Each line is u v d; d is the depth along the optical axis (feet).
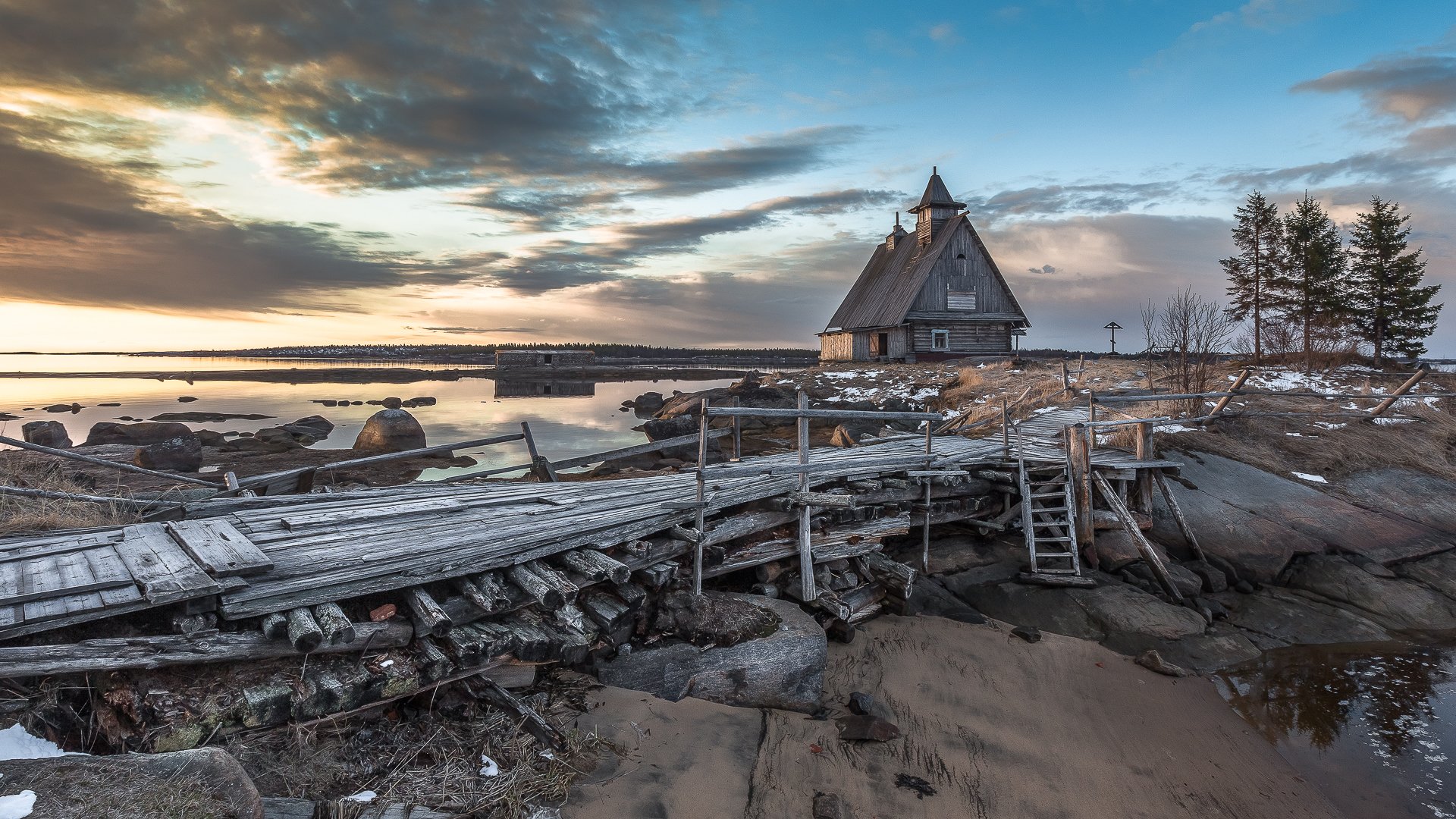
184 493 30.01
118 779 10.60
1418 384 73.82
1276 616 32.96
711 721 20.44
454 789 15.10
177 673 14.75
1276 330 99.45
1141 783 20.42
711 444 48.21
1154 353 72.64
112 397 156.04
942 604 32.37
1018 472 39.45
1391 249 97.45
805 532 28.40
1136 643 29.94
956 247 132.87
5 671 12.71
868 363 134.00
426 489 29.91
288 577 16.48
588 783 16.71
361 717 16.58
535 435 86.63
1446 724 24.32
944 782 19.49
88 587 14.99
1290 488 45.73
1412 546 39.88
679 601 23.76
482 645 17.47
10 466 34.94
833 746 20.51
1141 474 40.75
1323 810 19.71
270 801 13.01
